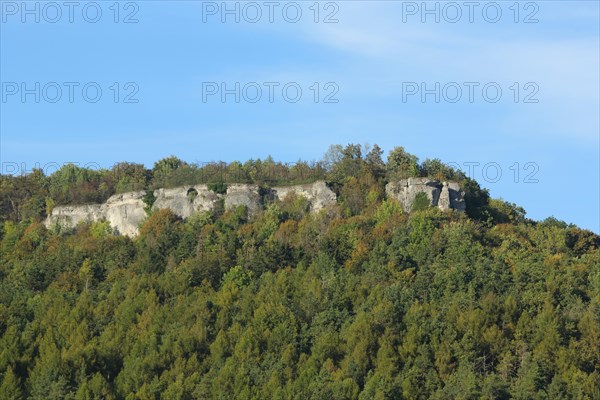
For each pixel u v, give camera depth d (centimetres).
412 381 15725
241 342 16638
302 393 15238
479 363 16288
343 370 16000
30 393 15550
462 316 17162
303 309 17912
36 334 17288
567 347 16775
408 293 18175
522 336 17000
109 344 16750
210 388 15550
